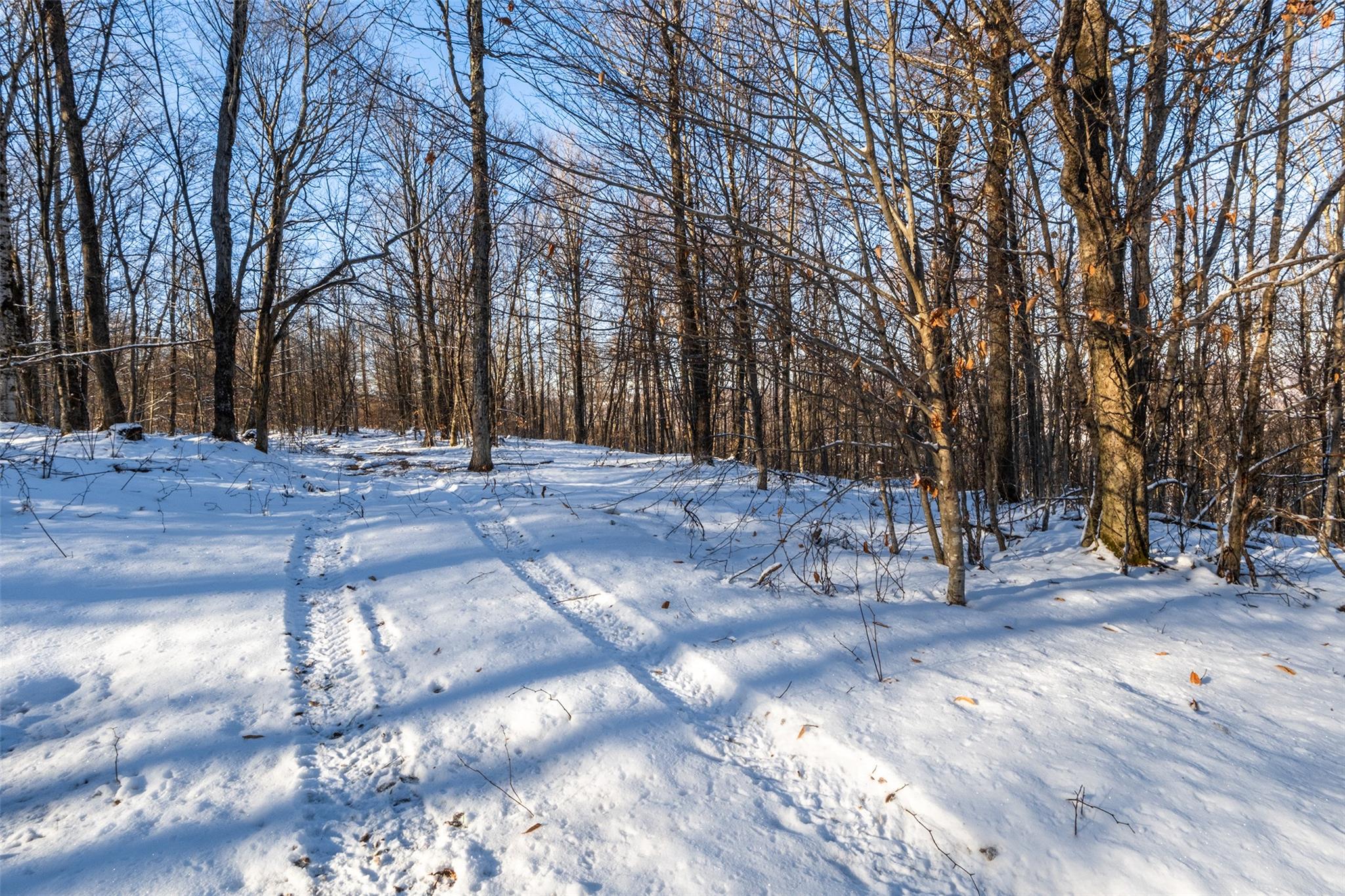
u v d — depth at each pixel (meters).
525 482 10.47
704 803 3.08
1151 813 2.89
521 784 3.23
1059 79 5.57
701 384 10.38
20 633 4.42
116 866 2.68
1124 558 6.26
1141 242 6.15
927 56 6.20
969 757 3.25
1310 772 3.23
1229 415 6.11
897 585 5.79
